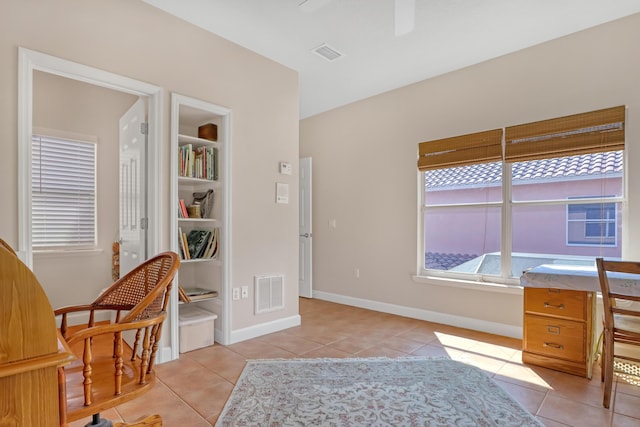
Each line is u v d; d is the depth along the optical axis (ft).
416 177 13.21
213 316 10.05
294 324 11.95
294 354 9.34
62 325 5.66
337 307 14.85
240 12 8.84
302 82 13.24
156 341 5.01
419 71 12.30
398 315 13.53
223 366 8.49
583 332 7.95
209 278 10.63
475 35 9.91
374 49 10.74
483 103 11.55
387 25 9.43
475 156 11.62
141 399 6.89
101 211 12.69
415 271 13.14
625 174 9.09
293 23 9.36
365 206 14.84
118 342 4.31
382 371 8.23
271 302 11.23
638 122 8.84
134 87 8.30
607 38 9.30
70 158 12.16
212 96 9.81
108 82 7.89
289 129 11.98
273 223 11.39
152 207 8.72
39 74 11.53
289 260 11.89
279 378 7.80
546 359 8.45
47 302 2.80
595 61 9.47
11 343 2.63
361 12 8.83
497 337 10.80
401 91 13.70
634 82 8.91
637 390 7.34
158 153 8.74
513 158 10.83
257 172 10.94
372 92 14.26
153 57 8.61
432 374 8.07
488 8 8.61
